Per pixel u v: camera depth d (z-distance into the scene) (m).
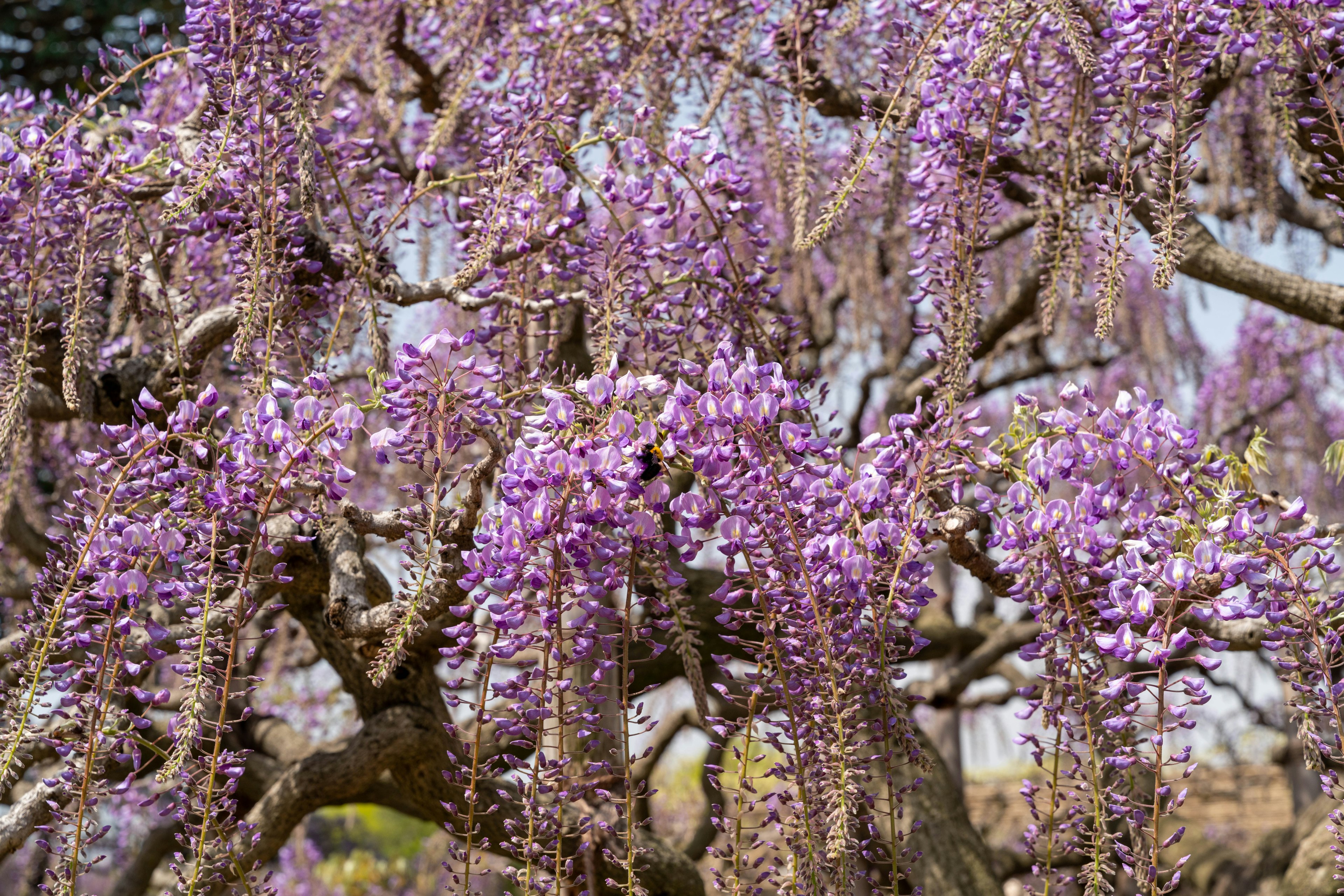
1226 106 3.00
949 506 1.92
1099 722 1.57
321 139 2.03
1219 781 9.66
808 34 2.45
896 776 3.73
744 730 1.60
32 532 3.61
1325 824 3.75
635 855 1.58
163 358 2.50
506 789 1.71
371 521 1.75
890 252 4.40
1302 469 6.02
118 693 1.63
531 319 2.22
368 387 2.82
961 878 3.60
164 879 5.32
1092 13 2.21
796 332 2.29
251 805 3.95
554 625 1.53
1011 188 3.48
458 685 1.56
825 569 1.58
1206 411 6.21
